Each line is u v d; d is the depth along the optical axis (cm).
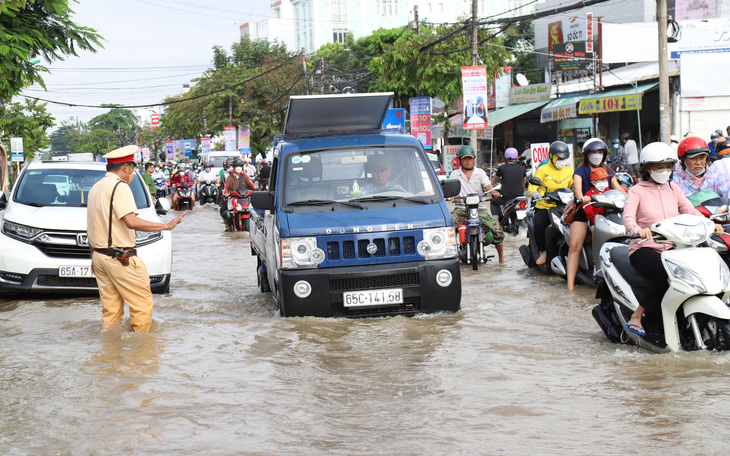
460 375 567
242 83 5750
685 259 584
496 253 1380
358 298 757
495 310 818
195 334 721
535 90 3456
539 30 5334
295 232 761
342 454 409
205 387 542
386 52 3400
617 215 895
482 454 406
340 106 879
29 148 4356
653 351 624
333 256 761
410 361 611
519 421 461
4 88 1224
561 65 3123
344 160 835
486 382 548
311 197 811
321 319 754
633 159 2562
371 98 865
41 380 561
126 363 613
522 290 959
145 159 8581
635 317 627
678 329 607
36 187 1049
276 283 801
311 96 848
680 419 454
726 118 2550
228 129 5459
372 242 764
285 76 6022
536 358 617
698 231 581
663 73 1989
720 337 594
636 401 493
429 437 434
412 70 3406
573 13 4691
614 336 668
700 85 2472
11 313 852
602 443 420
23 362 616
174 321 792
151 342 689
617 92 2764
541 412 477
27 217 965
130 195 730
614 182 970
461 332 711
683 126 2562
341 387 541
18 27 1188
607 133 3181
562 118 3036
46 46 1223
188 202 2983
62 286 950
